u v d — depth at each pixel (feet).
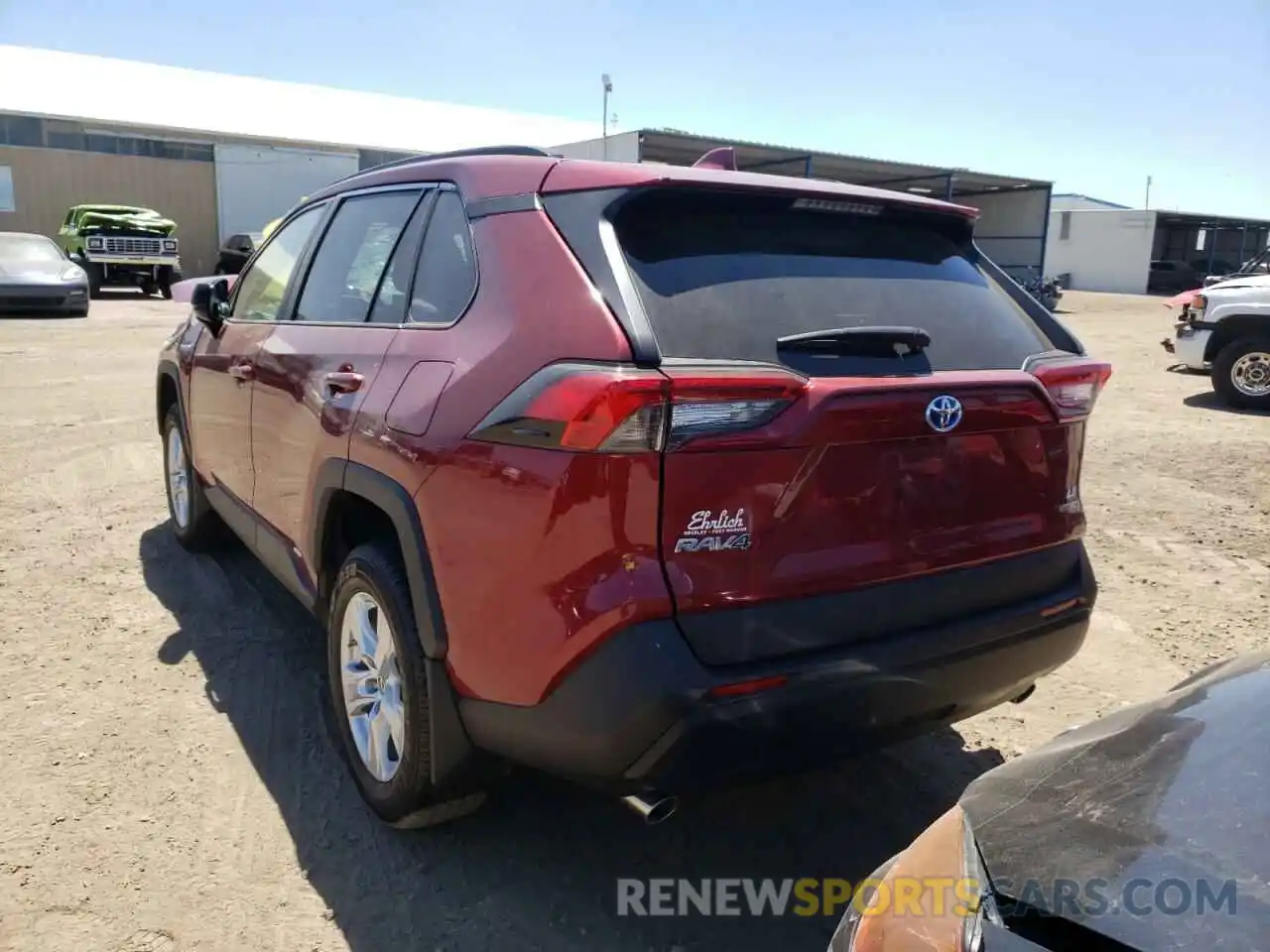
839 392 7.80
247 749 11.53
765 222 9.00
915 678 8.26
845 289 8.86
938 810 10.68
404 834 10.03
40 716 12.08
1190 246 167.73
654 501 7.29
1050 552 9.61
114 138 104.17
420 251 10.22
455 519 8.32
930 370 8.54
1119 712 7.29
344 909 8.95
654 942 8.65
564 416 7.39
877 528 8.23
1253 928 4.70
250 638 14.48
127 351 44.98
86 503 20.94
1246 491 23.24
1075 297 135.74
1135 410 34.37
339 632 10.37
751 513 7.59
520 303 8.38
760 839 10.15
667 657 7.27
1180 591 17.17
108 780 10.78
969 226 10.50
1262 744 5.98
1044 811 5.95
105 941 8.44
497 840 10.00
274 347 12.38
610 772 7.66
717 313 7.98
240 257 98.17
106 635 14.47
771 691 7.54
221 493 14.96
